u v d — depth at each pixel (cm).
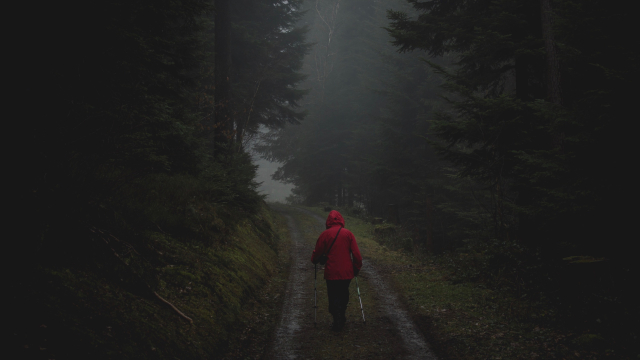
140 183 600
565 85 754
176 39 716
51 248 321
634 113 511
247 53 1836
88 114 354
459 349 448
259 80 1848
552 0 802
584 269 575
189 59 705
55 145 323
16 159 294
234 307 509
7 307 238
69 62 366
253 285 653
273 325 534
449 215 2008
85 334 258
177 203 660
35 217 297
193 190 759
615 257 559
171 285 437
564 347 424
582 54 591
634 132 520
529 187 765
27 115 309
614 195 527
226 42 1336
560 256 661
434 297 677
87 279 329
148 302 369
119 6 379
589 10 580
